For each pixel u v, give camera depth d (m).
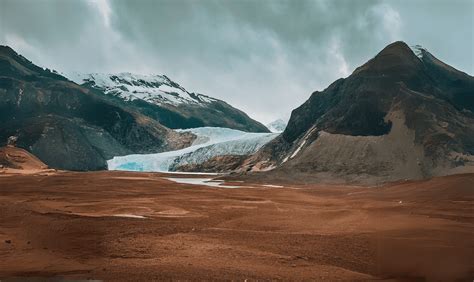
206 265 26.42
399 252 28.91
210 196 66.25
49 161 166.88
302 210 50.03
